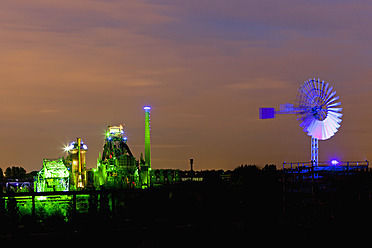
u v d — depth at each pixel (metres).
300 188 52.75
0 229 49.91
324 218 47.88
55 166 123.06
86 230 45.62
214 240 46.00
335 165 51.59
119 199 63.31
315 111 60.47
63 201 69.75
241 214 52.78
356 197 47.66
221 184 60.81
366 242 44.88
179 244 44.97
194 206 57.38
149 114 170.88
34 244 42.56
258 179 60.50
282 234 47.00
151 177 144.25
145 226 47.81
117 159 148.62
